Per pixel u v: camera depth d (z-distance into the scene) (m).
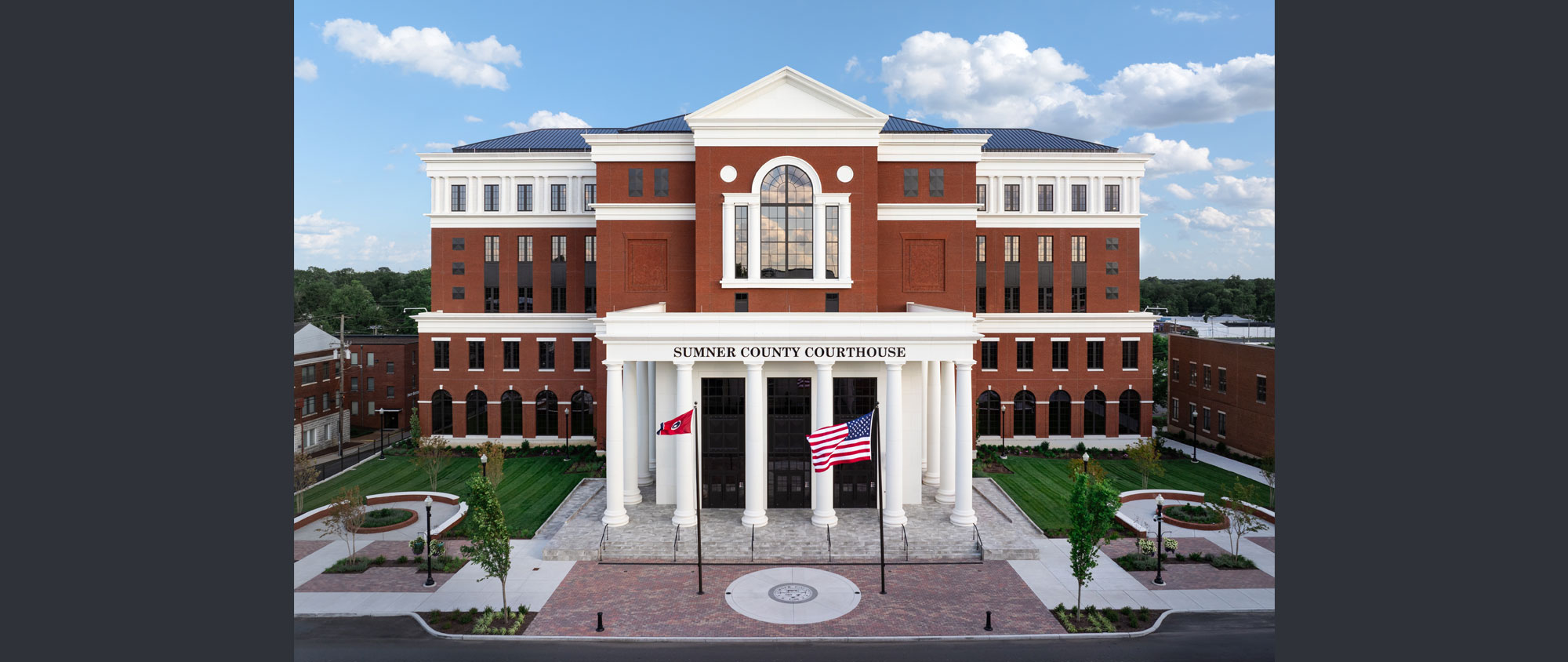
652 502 39.94
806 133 42.12
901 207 45.25
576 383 56.59
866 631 26.02
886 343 35.25
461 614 26.95
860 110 41.78
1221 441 57.50
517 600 28.67
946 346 35.25
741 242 42.25
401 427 66.31
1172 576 31.09
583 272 56.38
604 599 28.72
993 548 32.88
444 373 56.84
